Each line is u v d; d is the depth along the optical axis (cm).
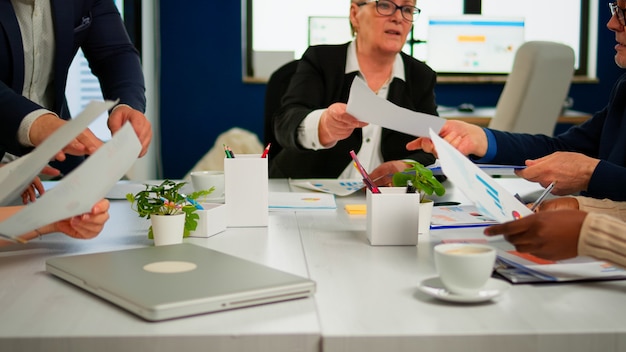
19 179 107
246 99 529
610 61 536
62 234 128
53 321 80
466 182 105
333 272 102
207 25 520
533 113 339
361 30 245
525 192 182
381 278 99
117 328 78
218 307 82
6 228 93
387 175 181
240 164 134
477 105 527
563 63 334
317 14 528
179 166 532
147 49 473
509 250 115
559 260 99
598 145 185
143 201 119
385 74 250
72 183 92
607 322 80
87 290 91
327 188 186
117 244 120
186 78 525
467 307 86
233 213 135
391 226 120
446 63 515
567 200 132
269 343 76
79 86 410
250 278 90
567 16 536
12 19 185
